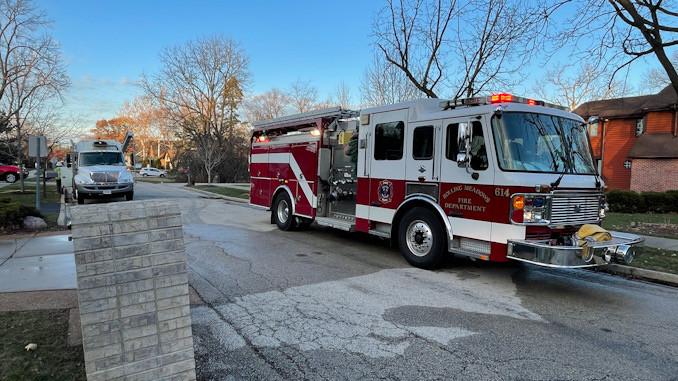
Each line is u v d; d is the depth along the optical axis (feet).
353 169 27.35
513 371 11.13
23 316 13.34
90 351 8.03
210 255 23.98
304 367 11.09
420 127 22.03
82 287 7.97
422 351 12.18
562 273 22.61
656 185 72.23
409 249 22.65
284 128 33.12
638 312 16.35
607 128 86.17
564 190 18.21
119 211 8.33
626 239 18.26
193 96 108.68
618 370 11.35
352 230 26.40
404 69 39.86
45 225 31.24
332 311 15.33
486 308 16.15
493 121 18.62
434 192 21.16
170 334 8.73
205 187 91.45
